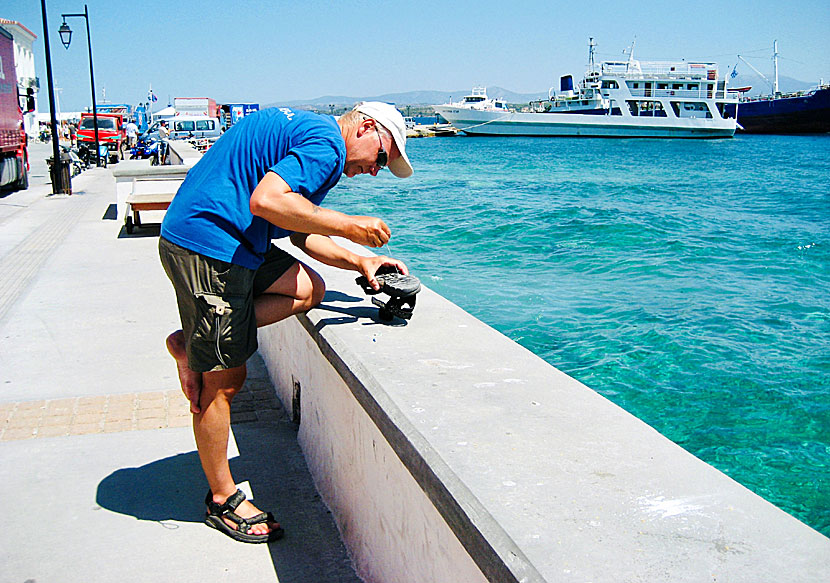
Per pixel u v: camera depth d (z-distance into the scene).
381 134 2.45
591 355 6.21
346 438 2.61
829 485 3.93
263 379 4.42
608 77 94.31
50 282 6.93
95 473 3.17
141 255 8.34
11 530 2.70
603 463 1.67
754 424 4.75
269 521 2.69
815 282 9.98
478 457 1.69
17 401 3.99
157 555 2.54
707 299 8.59
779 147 72.19
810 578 1.24
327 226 2.24
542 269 10.84
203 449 2.58
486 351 2.51
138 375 4.41
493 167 43.56
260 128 2.28
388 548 2.17
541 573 1.25
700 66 94.50
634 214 19.08
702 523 1.41
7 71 17.22
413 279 2.78
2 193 17.23
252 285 2.39
